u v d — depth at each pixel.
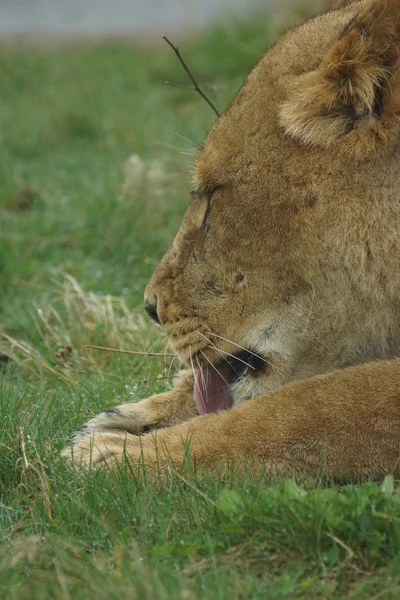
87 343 11.56
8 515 7.31
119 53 28.03
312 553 6.31
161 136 19.14
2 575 6.34
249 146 8.15
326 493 6.65
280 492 6.72
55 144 20.81
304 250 7.99
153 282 8.90
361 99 7.66
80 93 23.94
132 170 16.44
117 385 10.16
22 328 12.22
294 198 7.95
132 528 6.87
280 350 8.32
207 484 7.17
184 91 22.45
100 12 35.16
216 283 8.46
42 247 14.70
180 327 8.69
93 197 15.97
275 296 8.24
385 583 5.96
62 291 12.90
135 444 7.94
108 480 7.39
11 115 22.41
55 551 6.50
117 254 14.43
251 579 6.04
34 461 7.82
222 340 8.52
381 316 8.02
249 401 7.78
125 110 22.02
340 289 8.02
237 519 6.61
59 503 7.22
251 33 24.09
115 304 12.55
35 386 10.39
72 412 9.30
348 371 7.61
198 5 33.50
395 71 7.52
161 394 9.27
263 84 8.22
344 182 7.81
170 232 14.73
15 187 17.33
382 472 7.33
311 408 7.47
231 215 8.24
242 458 7.39
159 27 31.95
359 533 6.35
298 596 5.94
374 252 7.84
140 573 6.05
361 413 7.36
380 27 7.51
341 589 6.04
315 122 7.83
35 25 33.56
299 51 8.21
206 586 5.95
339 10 8.55
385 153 7.67
